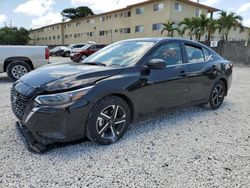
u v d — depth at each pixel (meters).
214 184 2.42
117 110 3.19
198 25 25.61
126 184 2.40
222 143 3.39
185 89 4.14
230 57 19.55
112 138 3.21
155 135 3.59
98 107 2.96
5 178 2.43
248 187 2.38
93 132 2.97
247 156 3.02
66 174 2.53
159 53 3.75
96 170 2.62
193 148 3.20
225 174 2.61
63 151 3.00
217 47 20.19
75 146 3.13
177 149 3.16
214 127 4.03
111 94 3.07
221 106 5.41
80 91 2.81
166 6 27.38
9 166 2.63
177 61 4.04
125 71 3.27
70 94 2.75
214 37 30.06
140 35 31.36
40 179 2.43
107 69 3.19
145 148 3.16
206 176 2.56
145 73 3.45
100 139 3.08
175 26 28.23
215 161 2.88
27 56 7.92
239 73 12.52
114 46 4.25
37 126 2.71
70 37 47.81
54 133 2.73
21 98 2.87
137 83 3.32
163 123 4.13
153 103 3.62
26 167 2.63
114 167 2.69
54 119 2.69
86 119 2.89
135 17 31.56
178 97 4.05
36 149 2.83
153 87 3.56
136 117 3.45
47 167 2.64
